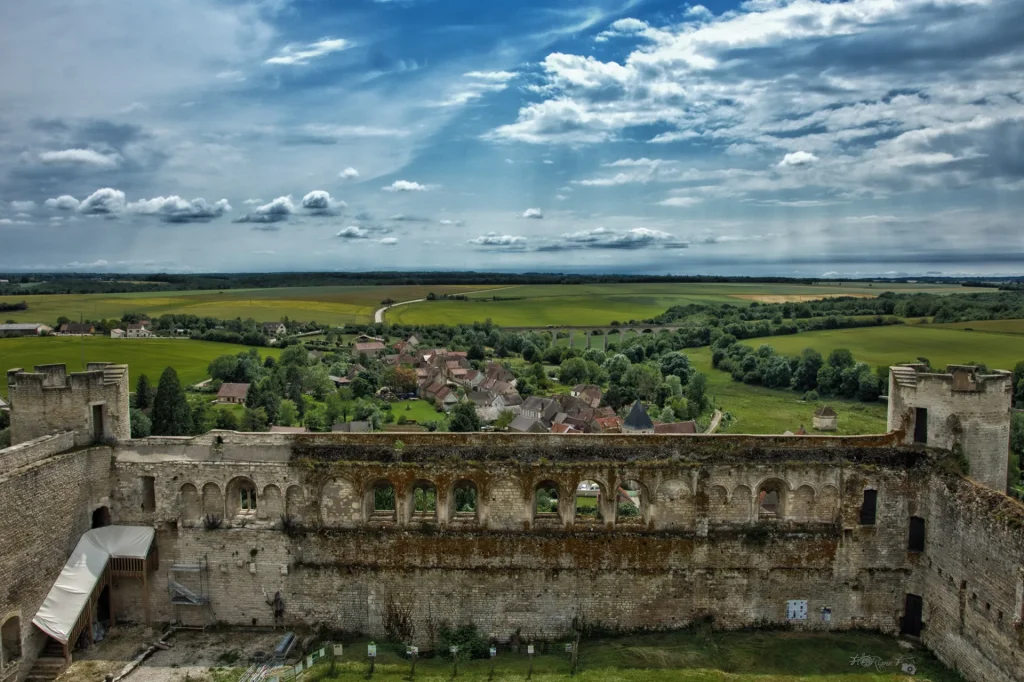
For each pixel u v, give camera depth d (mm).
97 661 47406
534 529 51500
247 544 52031
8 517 43000
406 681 44781
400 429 149750
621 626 51594
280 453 52219
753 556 51125
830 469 51062
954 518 45688
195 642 50562
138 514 52625
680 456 51406
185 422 126188
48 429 51094
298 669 46844
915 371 52000
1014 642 39000
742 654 47875
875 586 51000
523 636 51562
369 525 51969
